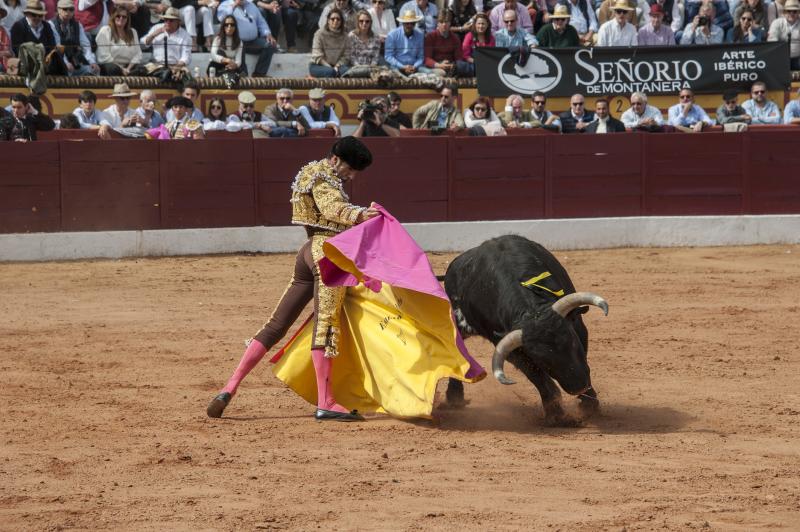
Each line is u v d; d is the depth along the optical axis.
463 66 39.47
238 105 37.62
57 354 19.78
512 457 12.81
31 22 35.91
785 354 19.69
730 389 16.86
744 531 10.12
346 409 15.02
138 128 34.47
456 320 15.55
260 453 13.04
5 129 33.03
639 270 30.53
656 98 40.19
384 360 14.74
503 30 39.88
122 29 37.22
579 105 37.84
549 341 13.10
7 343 20.78
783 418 14.93
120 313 24.09
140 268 30.81
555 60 39.62
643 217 35.91
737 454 12.98
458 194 35.31
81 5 38.28
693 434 13.99
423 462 12.59
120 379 17.67
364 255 13.96
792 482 11.76
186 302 25.48
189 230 33.47
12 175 32.22
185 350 20.16
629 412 15.35
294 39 41.69
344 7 39.59
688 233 35.91
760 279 28.77
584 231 35.56
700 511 10.70
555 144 35.66
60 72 35.78
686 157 36.19
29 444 13.53
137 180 33.19
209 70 37.75
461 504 10.94
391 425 14.49
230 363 19.02
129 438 13.83
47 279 28.86
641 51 40.09
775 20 42.03
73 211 32.72
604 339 21.25
